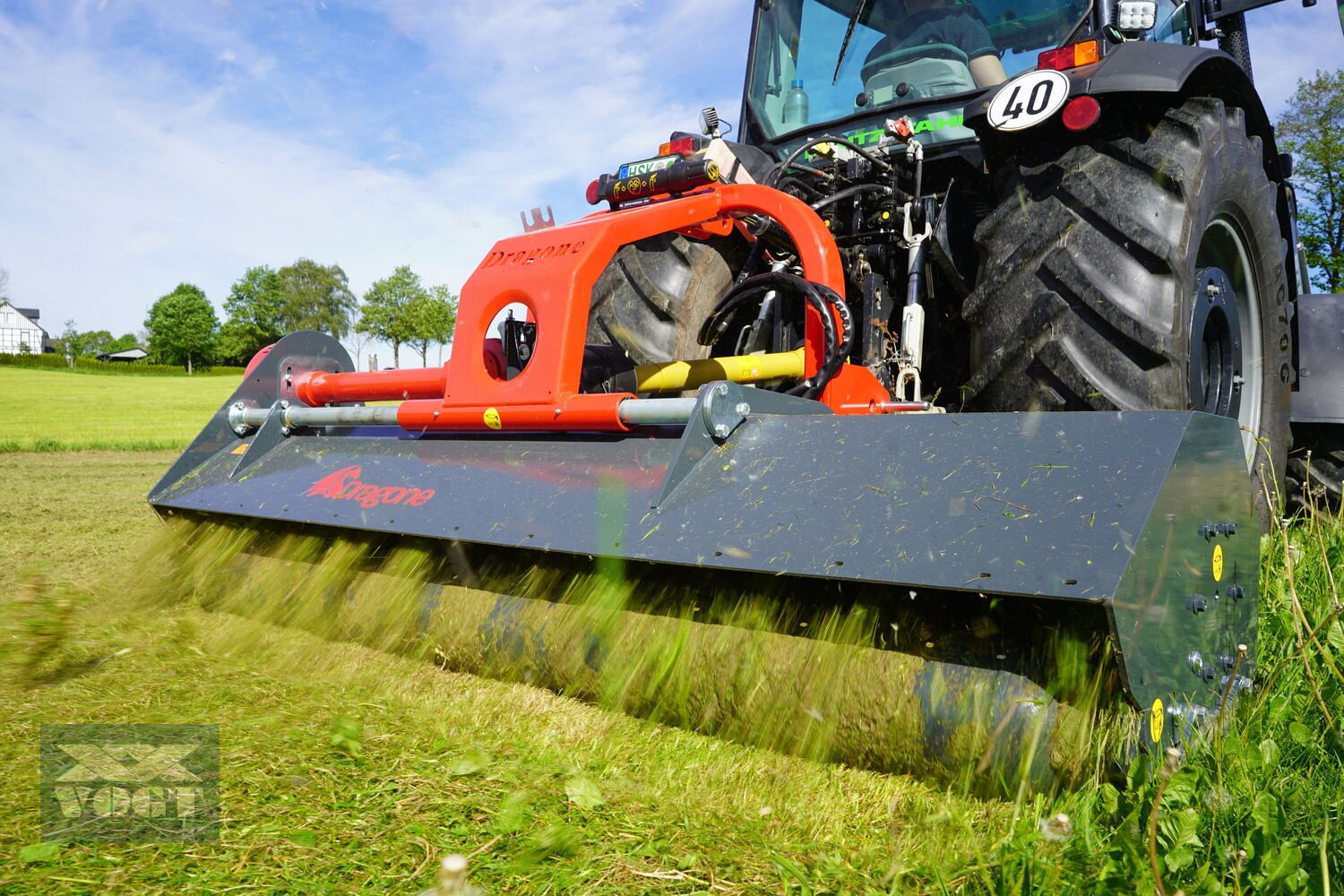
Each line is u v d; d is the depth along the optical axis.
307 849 1.32
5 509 5.41
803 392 2.30
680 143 2.85
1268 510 2.81
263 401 2.94
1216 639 1.58
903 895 1.23
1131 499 1.36
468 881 1.24
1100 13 2.87
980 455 1.56
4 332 90.44
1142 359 2.10
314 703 1.91
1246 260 2.67
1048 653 1.38
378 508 2.16
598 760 1.64
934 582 1.37
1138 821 1.23
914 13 3.17
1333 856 1.26
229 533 2.59
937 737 1.42
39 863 1.27
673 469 1.81
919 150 2.73
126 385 40.72
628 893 1.24
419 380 2.61
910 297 2.58
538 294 2.23
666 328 2.88
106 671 2.11
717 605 1.69
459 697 1.91
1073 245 2.19
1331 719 1.62
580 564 1.88
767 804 1.49
